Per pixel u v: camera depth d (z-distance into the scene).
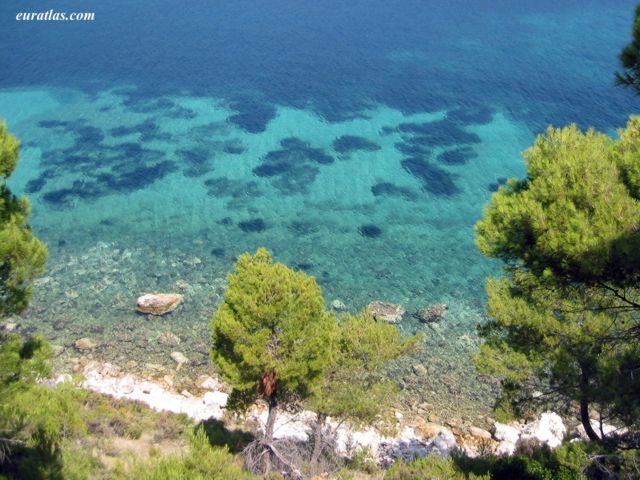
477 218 59.59
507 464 20.83
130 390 36.72
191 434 23.78
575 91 84.62
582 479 18.14
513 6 126.19
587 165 15.50
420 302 47.59
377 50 104.50
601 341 18.12
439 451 32.50
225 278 49.88
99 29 119.00
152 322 44.06
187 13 129.12
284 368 22.95
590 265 14.41
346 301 47.75
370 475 27.17
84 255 52.34
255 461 23.98
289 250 54.62
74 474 18.92
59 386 27.17
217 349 24.36
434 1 132.62
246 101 85.12
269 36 113.31
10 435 18.58
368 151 71.56
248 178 66.00
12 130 76.25
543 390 25.97
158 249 53.81
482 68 94.69
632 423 15.73
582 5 124.56
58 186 63.59
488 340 22.58
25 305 16.91
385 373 40.00
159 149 71.88
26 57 102.75
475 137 74.38
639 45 13.81
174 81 92.62
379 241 56.03
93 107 83.50
